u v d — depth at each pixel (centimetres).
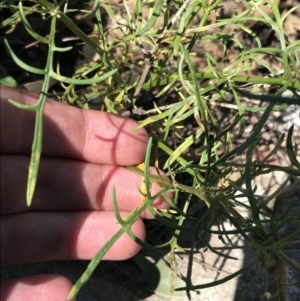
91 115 12
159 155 15
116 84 14
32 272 14
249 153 9
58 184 12
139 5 12
